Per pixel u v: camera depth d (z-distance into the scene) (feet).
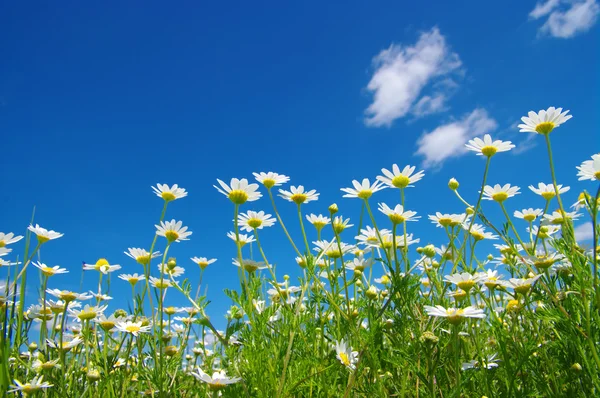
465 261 1.22
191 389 1.28
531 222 1.37
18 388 1.00
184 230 1.24
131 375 1.25
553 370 0.97
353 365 0.97
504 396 0.92
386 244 1.20
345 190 1.23
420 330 1.04
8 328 1.05
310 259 1.08
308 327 1.06
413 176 1.20
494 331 0.99
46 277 1.21
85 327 1.22
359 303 1.09
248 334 0.97
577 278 0.90
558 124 1.03
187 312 1.53
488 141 1.21
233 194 1.04
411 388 1.00
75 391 1.15
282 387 0.90
